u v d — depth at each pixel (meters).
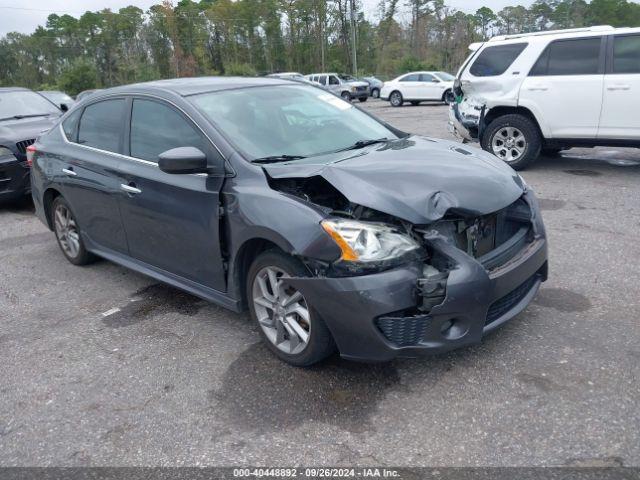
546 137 7.93
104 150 4.64
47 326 4.28
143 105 4.34
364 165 3.39
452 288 2.87
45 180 5.38
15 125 8.31
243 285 3.66
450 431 2.76
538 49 7.85
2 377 3.59
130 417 3.07
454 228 3.14
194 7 74.12
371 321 2.89
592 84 7.40
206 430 2.92
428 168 3.38
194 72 67.75
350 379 3.25
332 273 2.97
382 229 2.96
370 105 28.41
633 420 2.73
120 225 4.52
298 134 4.02
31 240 6.64
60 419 3.10
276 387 3.23
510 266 3.19
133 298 4.69
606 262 4.64
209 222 3.62
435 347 2.94
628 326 3.59
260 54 74.00
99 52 80.62
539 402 2.91
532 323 3.70
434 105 25.61
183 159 3.43
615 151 9.36
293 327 3.32
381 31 70.69
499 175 3.49
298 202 3.18
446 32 67.44
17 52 83.69
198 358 3.62
